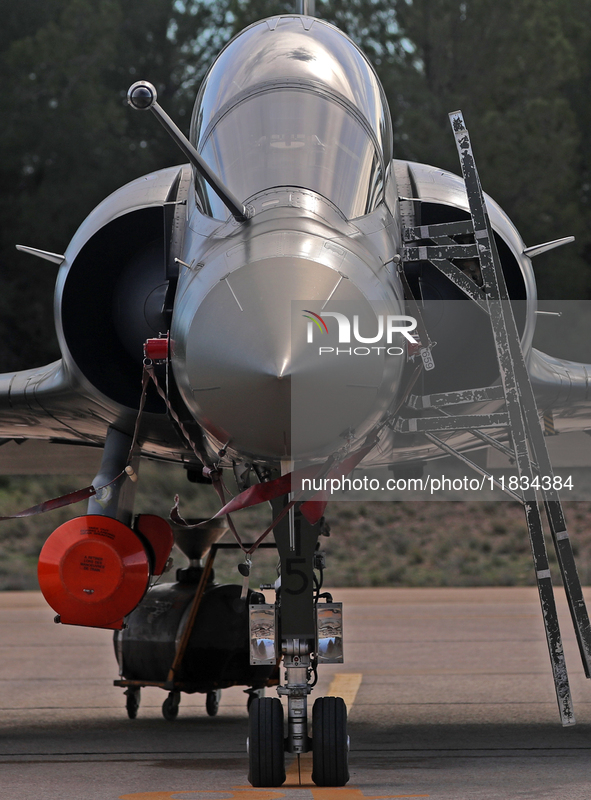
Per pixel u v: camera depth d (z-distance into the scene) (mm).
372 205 17000
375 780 16531
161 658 24609
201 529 25828
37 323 102688
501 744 20953
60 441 26516
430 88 108625
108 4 109062
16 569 80188
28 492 96562
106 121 104312
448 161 97625
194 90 120438
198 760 19484
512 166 98062
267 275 14273
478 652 39750
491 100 105562
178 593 25344
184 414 15906
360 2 111688
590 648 16078
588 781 16391
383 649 40844
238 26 106562
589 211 109500
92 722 25344
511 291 20172
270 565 79750
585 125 117438
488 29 106250
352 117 17766
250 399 13836
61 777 17516
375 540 94250
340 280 14336
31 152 104125
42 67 103688
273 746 15727
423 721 24531
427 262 18109
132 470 18078
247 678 24594
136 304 19969
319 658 15617
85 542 18438
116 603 18422
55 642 44875
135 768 18484
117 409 19516
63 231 101062
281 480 14859
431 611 58438
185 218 18172
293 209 15727
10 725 24703
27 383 21891
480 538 95250
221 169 17109
